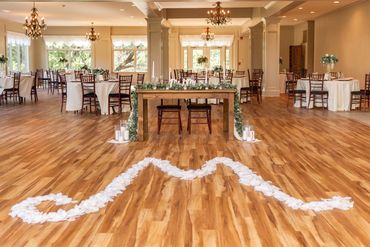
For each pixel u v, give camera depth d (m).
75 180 4.76
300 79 12.17
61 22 19.84
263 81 15.30
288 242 3.13
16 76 13.24
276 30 14.94
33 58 21.67
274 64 15.17
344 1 13.05
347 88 11.09
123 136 7.08
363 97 12.09
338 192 4.30
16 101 13.88
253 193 4.27
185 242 3.14
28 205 3.91
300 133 7.75
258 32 18.06
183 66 22.14
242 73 15.62
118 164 5.49
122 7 14.53
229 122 7.12
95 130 8.18
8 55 18.70
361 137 7.32
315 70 17.97
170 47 21.81
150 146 6.64
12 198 4.14
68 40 21.94
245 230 3.35
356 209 3.82
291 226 3.43
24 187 4.50
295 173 5.03
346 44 14.45
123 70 22.17
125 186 4.51
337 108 11.12
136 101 7.02
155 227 3.42
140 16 17.30
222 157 5.79
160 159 5.70
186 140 7.13
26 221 3.54
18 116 10.22
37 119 9.70
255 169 5.22
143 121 7.31
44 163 5.54
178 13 16.50
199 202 4.01
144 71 22.12
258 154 6.05
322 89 11.44
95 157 5.88
